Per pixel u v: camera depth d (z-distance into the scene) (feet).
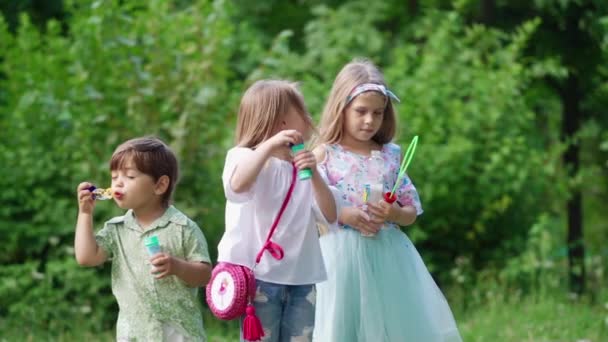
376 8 36.63
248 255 12.86
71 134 24.36
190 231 12.24
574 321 22.47
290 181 13.05
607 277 29.58
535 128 34.04
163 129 24.18
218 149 24.38
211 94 23.56
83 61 24.26
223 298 12.56
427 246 28.37
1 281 23.21
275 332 13.03
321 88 27.37
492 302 24.49
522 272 26.86
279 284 12.96
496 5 30.53
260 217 12.91
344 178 14.89
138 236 12.25
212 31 24.86
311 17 40.42
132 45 23.95
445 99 27.53
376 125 14.66
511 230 28.50
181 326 12.13
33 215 24.64
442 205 27.40
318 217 13.43
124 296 12.27
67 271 23.02
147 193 12.12
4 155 24.39
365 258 14.85
